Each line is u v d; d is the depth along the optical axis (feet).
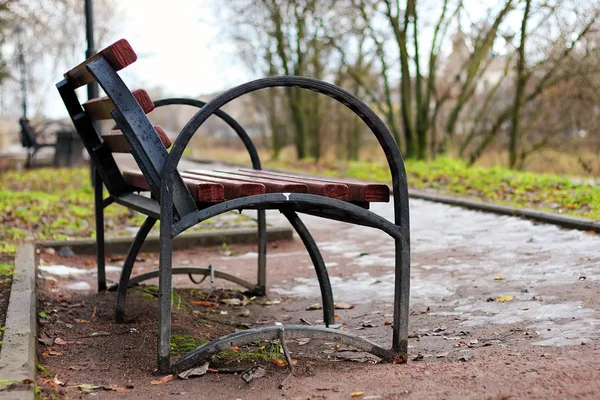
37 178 49.55
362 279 18.35
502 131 63.82
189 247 23.73
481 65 63.00
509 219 25.70
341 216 11.89
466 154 75.20
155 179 10.30
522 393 8.41
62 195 37.11
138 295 15.92
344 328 13.84
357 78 72.02
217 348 10.48
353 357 11.59
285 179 12.07
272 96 94.99
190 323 13.75
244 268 20.58
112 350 11.99
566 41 53.31
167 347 10.44
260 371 10.52
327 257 21.70
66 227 26.48
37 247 22.59
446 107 75.82
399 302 11.14
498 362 10.12
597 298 13.73
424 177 43.39
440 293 15.93
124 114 10.27
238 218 29.17
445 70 68.74
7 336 11.25
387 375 9.98
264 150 115.34
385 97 77.15
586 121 57.52
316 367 10.87
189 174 13.94
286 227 25.13
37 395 9.07
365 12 65.62
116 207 32.40
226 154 122.31
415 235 24.27
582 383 8.59
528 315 13.19
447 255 20.35
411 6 60.08
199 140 126.72
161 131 10.86
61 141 64.13
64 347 12.21
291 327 10.77
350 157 99.09
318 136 95.61
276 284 18.39
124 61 10.30
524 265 17.84
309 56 84.02
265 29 81.41
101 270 16.55
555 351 10.51
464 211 29.01
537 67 56.85
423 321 13.74
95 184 16.37
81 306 15.28
